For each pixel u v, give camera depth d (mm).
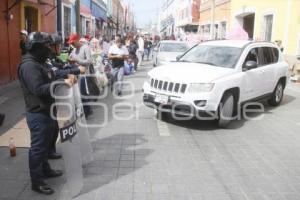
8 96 10672
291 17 17547
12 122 7887
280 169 5789
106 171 5488
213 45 9336
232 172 5598
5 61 12750
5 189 4816
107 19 46406
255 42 9570
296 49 17047
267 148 6797
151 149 6508
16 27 13664
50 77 4742
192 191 4910
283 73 10539
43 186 4727
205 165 5840
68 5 20781
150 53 31797
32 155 4633
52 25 18094
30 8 15297
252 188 5070
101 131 7535
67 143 4754
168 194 4801
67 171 4781
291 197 4840
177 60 9336
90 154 5781
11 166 5547
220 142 7047
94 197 4680
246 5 23109
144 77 16688
